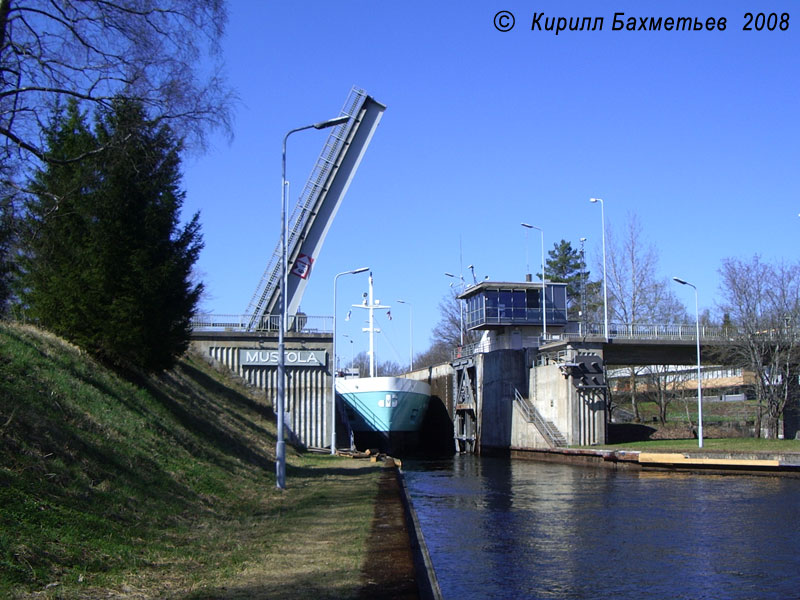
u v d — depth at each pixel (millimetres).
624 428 60844
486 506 28219
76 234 22828
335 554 12031
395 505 18922
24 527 10164
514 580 15570
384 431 64500
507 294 67562
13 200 17609
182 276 25062
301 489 23625
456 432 75750
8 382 15680
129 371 26047
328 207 48000
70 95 17109
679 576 15836
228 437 29188
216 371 47375
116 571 9922
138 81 17344
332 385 47344
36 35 16281
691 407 88438
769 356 56750
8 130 16375
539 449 56625
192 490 17516
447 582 15453
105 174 21844
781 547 19000
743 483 34906
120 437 17703
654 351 58562
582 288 94875
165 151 21531
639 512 25641
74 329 23500
